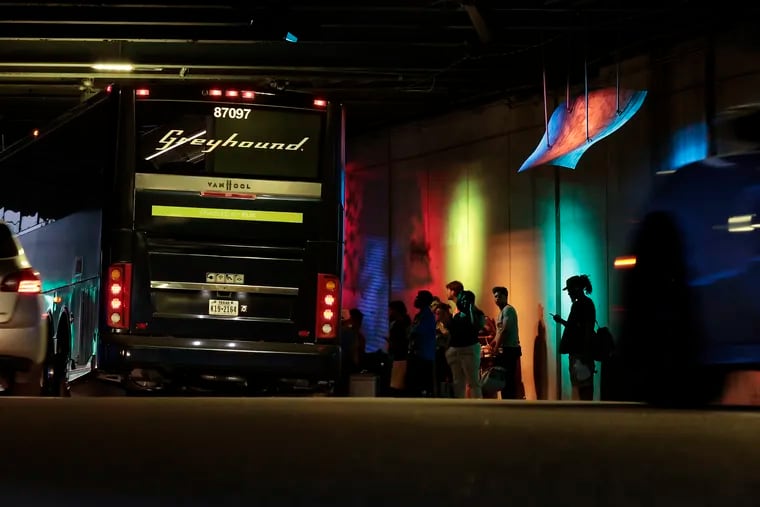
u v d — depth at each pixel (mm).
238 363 18078
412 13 22734
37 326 16172
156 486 6285
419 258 30797
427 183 30500
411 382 22891
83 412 11438
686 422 10453
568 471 6840
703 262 12734
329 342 18328
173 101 18203
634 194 22906
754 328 12383
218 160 18219
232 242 18188
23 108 33219
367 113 31531
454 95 28688
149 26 23469
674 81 21719
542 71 25062
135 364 17844
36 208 20812
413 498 5801
